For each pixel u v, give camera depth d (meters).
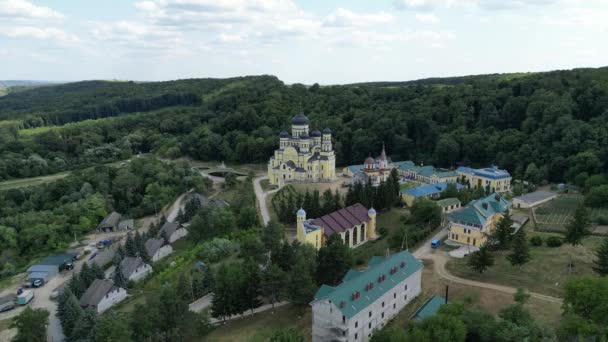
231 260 156.88
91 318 110.94
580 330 84.00
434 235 161.00
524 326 85.75
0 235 192.25
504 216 143.88
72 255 184.38
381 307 103.25
